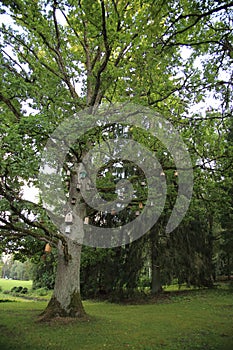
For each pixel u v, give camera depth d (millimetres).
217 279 24000
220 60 7754
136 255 16234
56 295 9625
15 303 15883
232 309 12070
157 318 10266
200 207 13367
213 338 7312
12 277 66125
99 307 13945
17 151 6754
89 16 8320
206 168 10336
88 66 11594
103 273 17953
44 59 11703
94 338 7250
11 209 7883
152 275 17719
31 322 9016
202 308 12531
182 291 17922
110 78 9648
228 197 11672
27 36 10672
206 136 10695
